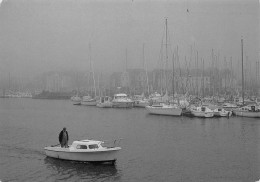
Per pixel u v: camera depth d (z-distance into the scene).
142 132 39.53
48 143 32.00
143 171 22.20
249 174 21.59
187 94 71.38
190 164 24.00
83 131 40.84
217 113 55.41
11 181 20.11
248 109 56.81
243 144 31.52
